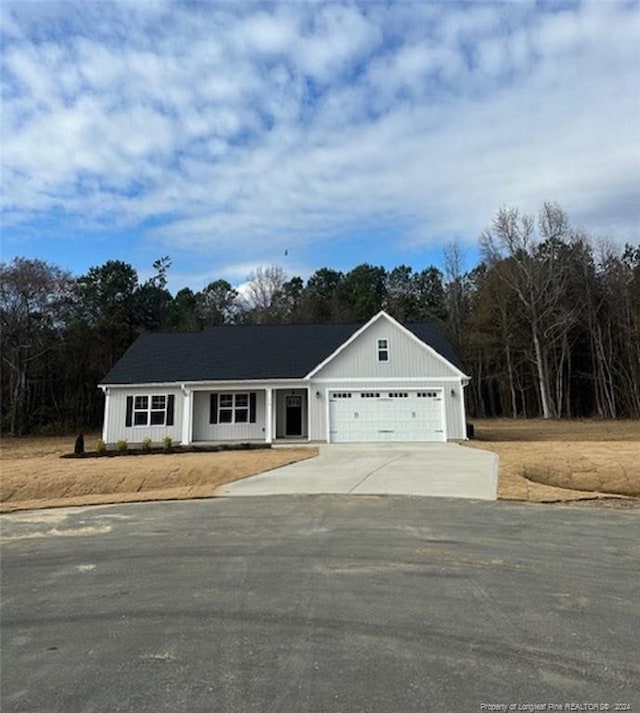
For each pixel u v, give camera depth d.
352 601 4.92
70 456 19.30
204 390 23.91
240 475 13.49
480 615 4.55
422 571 5.79
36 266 38.78
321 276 59.56
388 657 3.79
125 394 23.84
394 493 10.69
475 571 5.77
